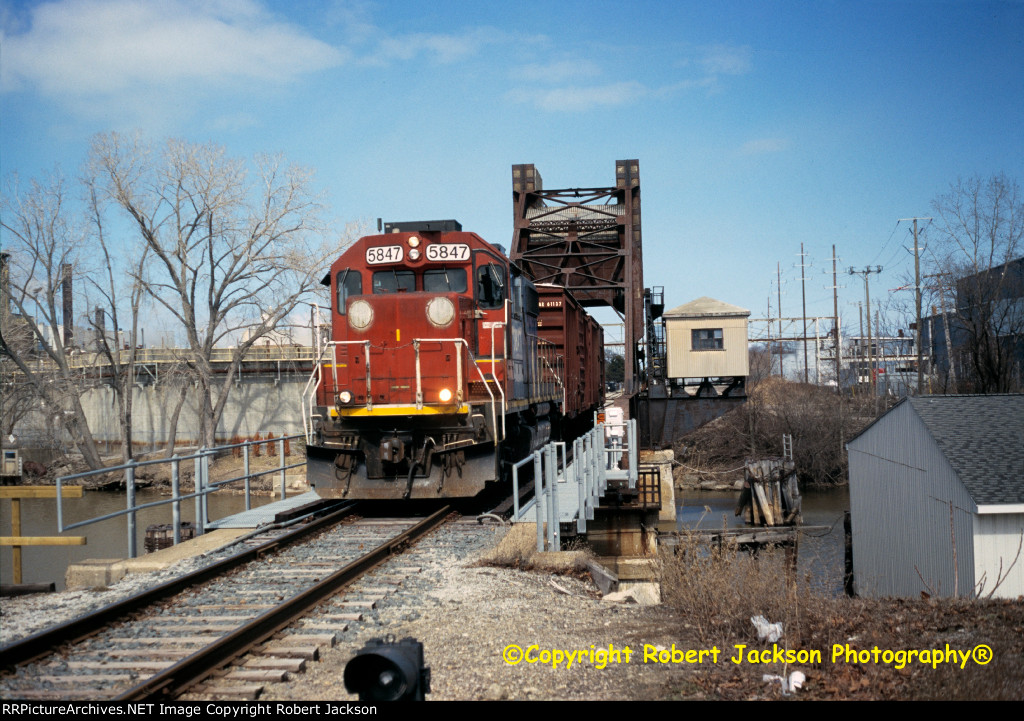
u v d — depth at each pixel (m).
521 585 9.80
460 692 6.29
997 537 17.33
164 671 6.06
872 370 59.94
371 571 10.07
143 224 39.47
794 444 50.03
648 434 45.41
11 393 49.03
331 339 14.74
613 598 9.76
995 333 44.47
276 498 42.53
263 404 54.28
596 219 33.69
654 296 48.09
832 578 13.38
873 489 24.81
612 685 6.61
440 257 14.11
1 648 6.62
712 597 8.84
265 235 40.72
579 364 24.81
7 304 44.94
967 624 8.92
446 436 13.48
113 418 56.34
